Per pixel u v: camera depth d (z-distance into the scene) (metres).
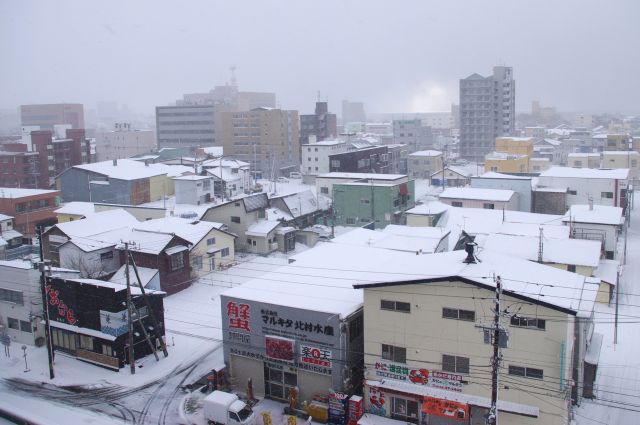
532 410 21.16
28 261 36.94
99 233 44.75
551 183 60.47
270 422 24.19
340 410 24.28
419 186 91.44
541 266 24.91
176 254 41.72
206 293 41.34
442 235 40.53
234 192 76.31
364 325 24.44
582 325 24.27
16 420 25.19
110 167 73.50
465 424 22.34
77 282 31.45
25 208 59.41
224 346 28.11
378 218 60.12
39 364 31.22
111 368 30.38
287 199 59.62
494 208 56.09
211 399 24.67
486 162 86.62
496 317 16.08
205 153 112.06
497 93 127.62
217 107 139.00
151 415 25.53
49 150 91.25
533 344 21.25
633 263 45.94
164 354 31.62
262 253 51.44
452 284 22.42
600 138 120.81
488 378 22.11
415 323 23.31
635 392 26.00
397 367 23.83
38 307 33.56
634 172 82.50
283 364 26.45
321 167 97.69
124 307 30.47
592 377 25.45
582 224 44.91
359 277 29.91
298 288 28.59
